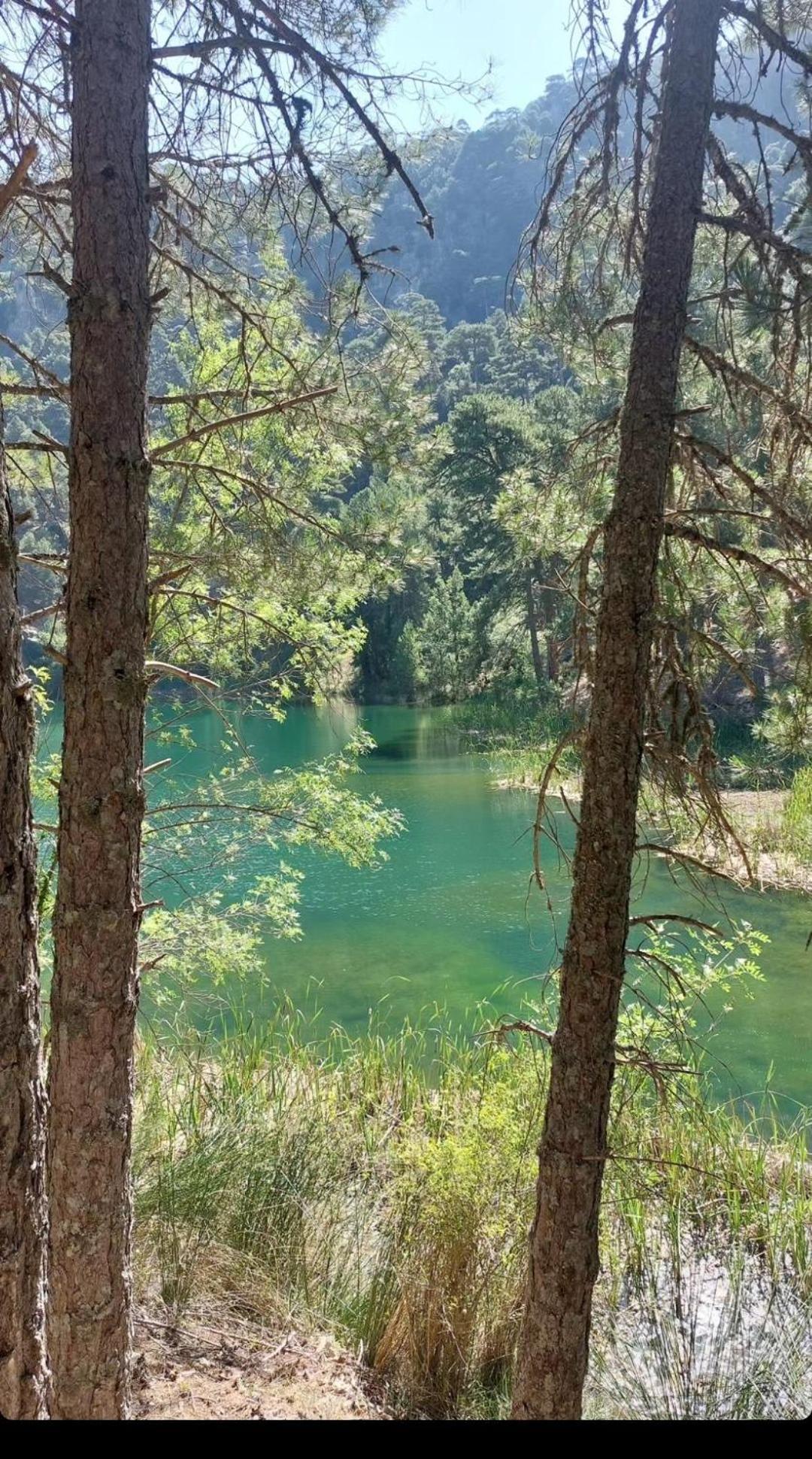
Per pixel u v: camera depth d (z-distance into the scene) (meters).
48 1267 2.51
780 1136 5.63
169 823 5.60
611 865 2.64
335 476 5.02
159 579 3.03
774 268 2.79
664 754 2.78
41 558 3.24
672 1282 4.06
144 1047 5.82
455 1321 3.65
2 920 1.80
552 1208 2.70
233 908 5.61
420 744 22.92
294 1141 4.76
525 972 8.48
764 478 3.02
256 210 3.70
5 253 3.92
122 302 2.43
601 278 3.28
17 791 1.83
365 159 3.49
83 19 2.42
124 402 2.44
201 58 2.99
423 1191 4.15
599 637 2.68
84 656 2.45
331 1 3.31
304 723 27.39
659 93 3.07
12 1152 1.84
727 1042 6.87
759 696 2.85
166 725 5.12
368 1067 6.11
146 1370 3.14
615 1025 2.69
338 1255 4.05
